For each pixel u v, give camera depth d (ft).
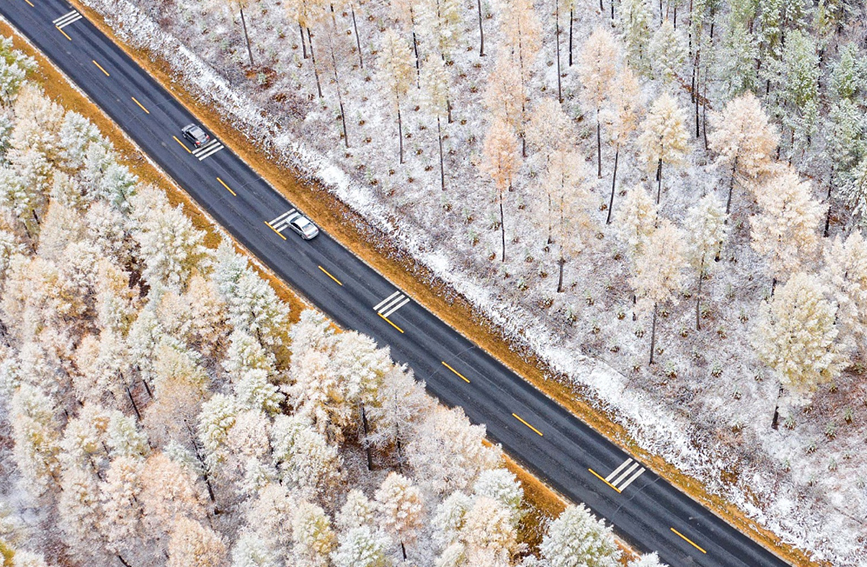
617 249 291.17
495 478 230.07
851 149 264.11
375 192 324.60
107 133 361.51
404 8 331.36
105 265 281.13
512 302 289.53
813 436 252.42
